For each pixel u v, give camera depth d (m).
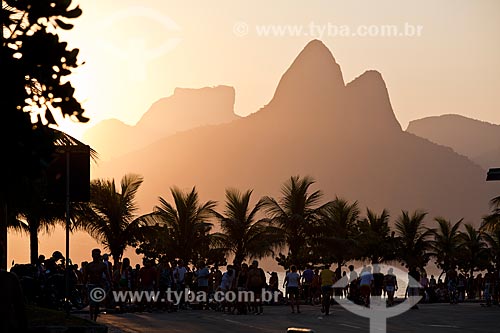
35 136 9.73
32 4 9.69
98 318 33.31
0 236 21.56
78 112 9.79
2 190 9.88
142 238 53.44
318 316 36.25
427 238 80.25
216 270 45.62
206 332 27.19
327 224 64.50
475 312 40.28
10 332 11.55
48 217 45.25
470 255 90.31
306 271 48.62
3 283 11.56
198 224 61.53
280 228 63.12
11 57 9.61
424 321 33.38
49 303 32.56
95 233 52.62
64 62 9.73
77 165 21.39
